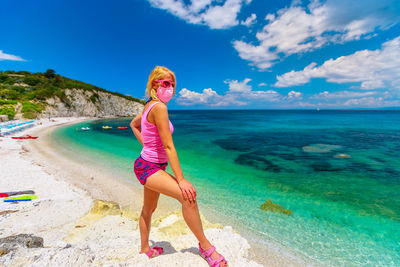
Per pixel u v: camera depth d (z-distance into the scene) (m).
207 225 4.63
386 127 37.59
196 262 1.97
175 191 1.65
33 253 1.91
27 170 10.34
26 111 46.78
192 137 26.48
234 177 10.37
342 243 5.09
